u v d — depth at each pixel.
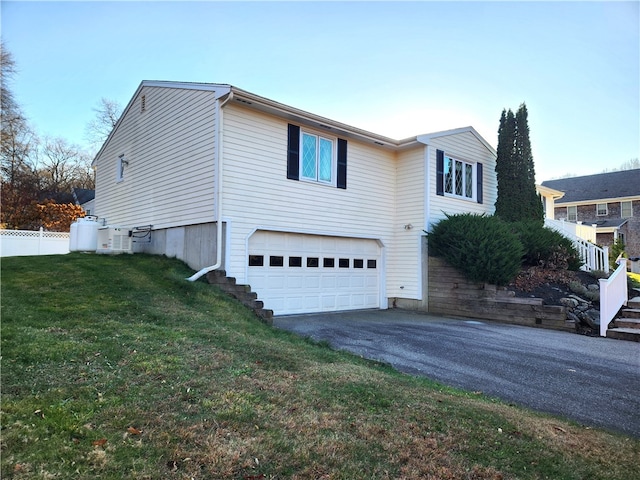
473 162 13.86
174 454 2.62
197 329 5.71
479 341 7.50
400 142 12.12
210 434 2.91
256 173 9.50
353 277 11.68
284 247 10.12
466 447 3.06
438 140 12.48
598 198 29.25
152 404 3.29
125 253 11.55
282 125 10.03
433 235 11.60
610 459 3.09
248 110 9.42
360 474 2.59
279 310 9.98
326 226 10.88
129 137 13.13
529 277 11.17
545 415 4.06
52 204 23.00
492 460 2.90
